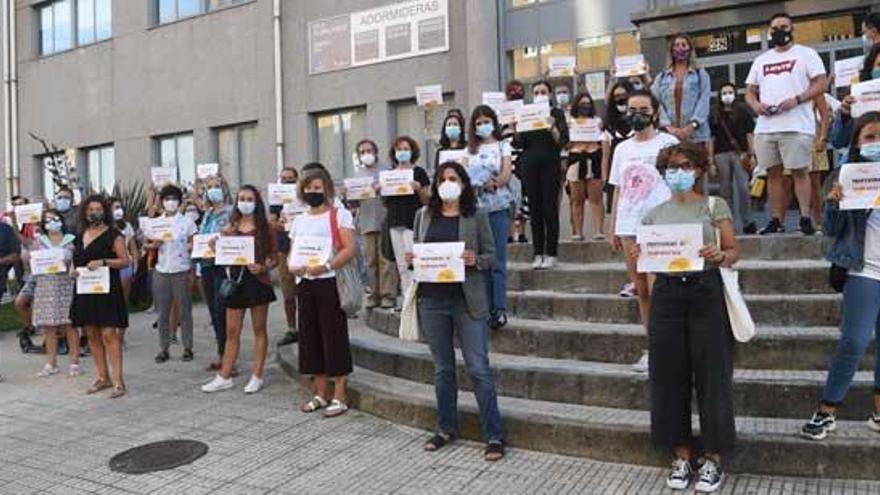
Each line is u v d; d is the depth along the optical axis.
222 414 6.68
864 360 5.46
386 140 15.98
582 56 14.02
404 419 6.10
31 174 22.62
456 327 5.39
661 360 4.56
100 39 21.12
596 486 4.72
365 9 16.19
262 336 7.41
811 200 7.90
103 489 5.15
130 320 12.34
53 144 21.52
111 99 20.72
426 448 5.51
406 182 7.79
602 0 13.85
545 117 7.36
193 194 11.72
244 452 5.69
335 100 16.67
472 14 14.45
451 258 5.16
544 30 14.38
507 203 6.68
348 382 6.76
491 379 5.30
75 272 7.41
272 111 17.64
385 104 15.98
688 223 4.53
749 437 4.74
